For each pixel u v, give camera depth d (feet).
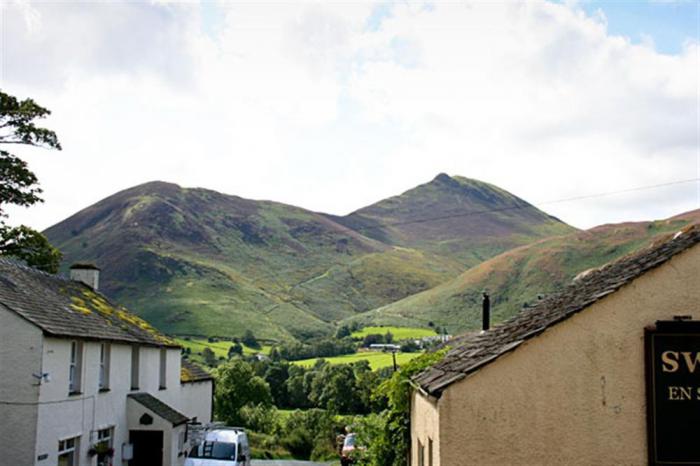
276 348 363.15
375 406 98.78
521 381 29.50
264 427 191.42
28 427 61.62
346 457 110.32
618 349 29.58
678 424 28.94
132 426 88.33
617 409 29.35
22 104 110.22
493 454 29.19
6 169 107.86
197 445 79.82
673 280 29.71
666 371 29.14
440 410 29.48
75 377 72.84
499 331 40.45
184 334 434.30
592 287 34.27
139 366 94.07
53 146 114.83
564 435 29.25
